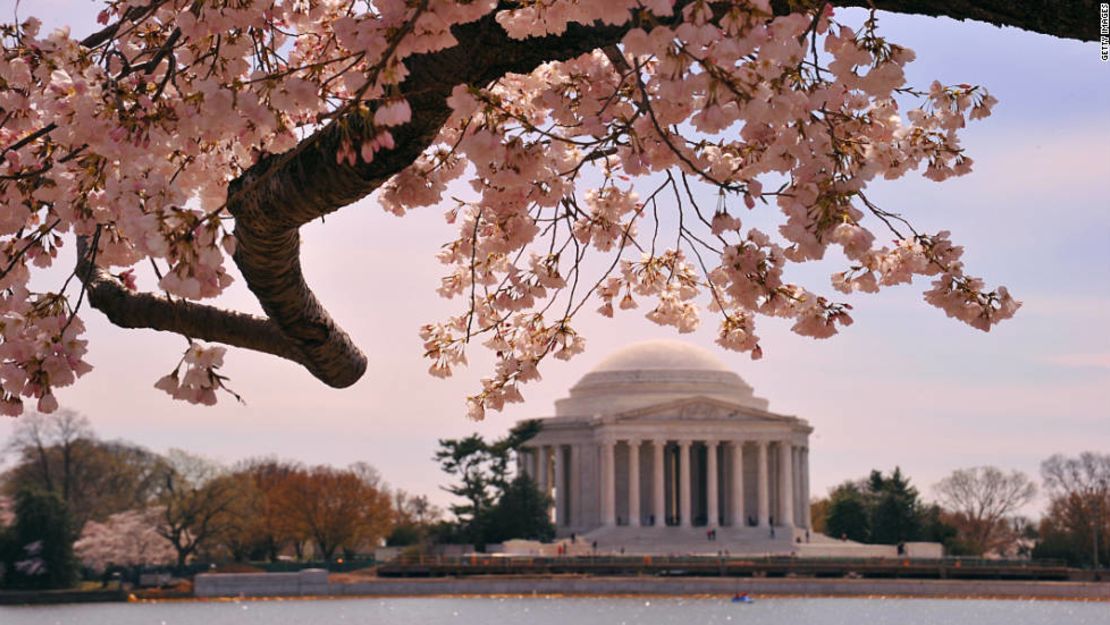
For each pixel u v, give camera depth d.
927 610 153.00
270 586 183.25
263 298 15.66
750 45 10.74
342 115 12.30
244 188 13.60
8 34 13.69
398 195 16.45
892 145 15.99
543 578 181.38
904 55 11.96
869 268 15.57
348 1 16.70
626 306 18.52
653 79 11.96
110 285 16.80
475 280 18.59
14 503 195.62
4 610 171.38
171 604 175.88
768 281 14.46
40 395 13.27
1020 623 134.00
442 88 12.57
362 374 17.58
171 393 12.80
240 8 13.36
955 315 15.52
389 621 137.38
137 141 13.12
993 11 11.77
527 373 18.06
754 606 158.75
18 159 14.07
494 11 12.44
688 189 13.97
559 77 16.52
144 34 15.55
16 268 14.41
